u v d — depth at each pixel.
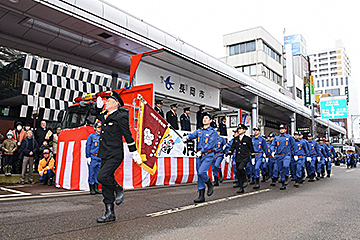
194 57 13.15
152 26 11.66
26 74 12.44
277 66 37.59
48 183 9.08
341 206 6.18
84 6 9.19
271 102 22.98
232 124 15.81
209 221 4.64
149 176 8.80
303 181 12.16
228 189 9.02
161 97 12.76
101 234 3.78
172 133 9.64
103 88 14.97
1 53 13.83
